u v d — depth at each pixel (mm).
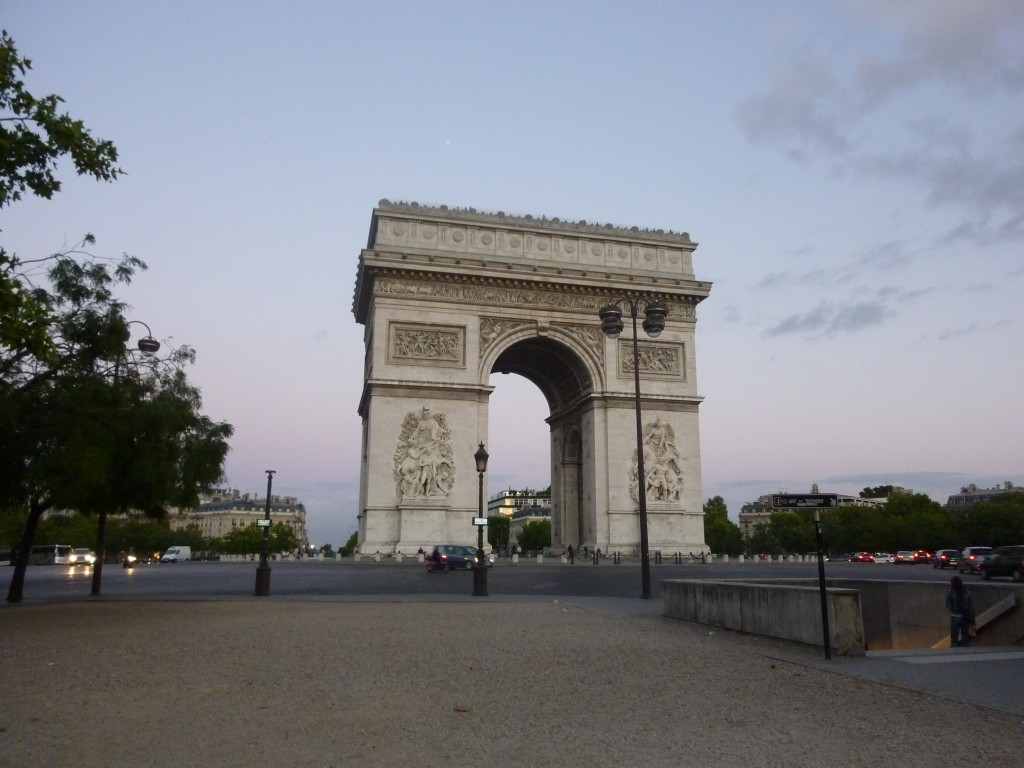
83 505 44469
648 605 43969
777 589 29156
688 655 25922
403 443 97938
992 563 73438
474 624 34062
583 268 107062
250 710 18219
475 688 20656
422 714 17938
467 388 100812
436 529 96062
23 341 28734
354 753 15031
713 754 15109
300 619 35969
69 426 38156
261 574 51344
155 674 22391
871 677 22094
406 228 104438
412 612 39344
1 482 40625
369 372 105125
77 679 21688
